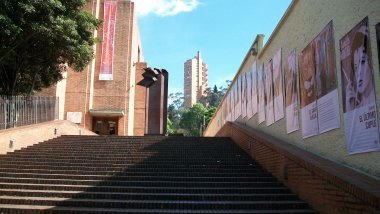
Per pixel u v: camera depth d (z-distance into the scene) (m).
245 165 11.52
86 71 29.39
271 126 13.41
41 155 12.59
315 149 9.23
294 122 10.89
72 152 13.16
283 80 12.17
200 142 15.63
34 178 10.03
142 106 34.28
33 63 16.11
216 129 32.53
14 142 13.45
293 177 8.59
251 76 17.25
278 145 10.12
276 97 12.92
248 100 17.83
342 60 7.91
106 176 10.04
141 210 7.55
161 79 22.72
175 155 12.87
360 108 7.09
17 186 9.23
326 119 8.66
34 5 12.80
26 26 13.19
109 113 29.20
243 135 14.27
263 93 14.84
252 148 12.77
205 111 67.31
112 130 30.56
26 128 14.31
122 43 30.86
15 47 13.90
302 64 10.41
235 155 13.10
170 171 10.85
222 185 9.43
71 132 19.08
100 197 8.47
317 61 9.34
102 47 30.61
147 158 12.30
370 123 6.71
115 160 12.05
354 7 7.46
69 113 28.59
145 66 35.06
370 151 6.68
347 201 5.83
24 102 16.06
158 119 22.23
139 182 9.48
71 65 16.80
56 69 17.62
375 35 6.64
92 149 13.73
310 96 9.70
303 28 10.42
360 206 5.39
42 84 18.00
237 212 7.38
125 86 30.17
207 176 10.38
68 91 29.00
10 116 14.82
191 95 108.31
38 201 8.02
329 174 6.50
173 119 81.56
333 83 8.35
